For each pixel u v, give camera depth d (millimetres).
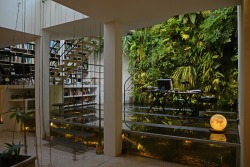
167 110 6395
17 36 4754
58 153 3855
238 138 3336
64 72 6508
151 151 3686
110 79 3664
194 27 7523
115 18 3521
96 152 3812
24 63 6824
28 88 5891
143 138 3771
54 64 7184
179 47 7906
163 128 4070
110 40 3666
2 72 6656
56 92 6391
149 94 8203
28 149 4059
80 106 7266
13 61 6969
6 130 5621
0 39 5105
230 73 6945
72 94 7656
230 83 6895
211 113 5762
